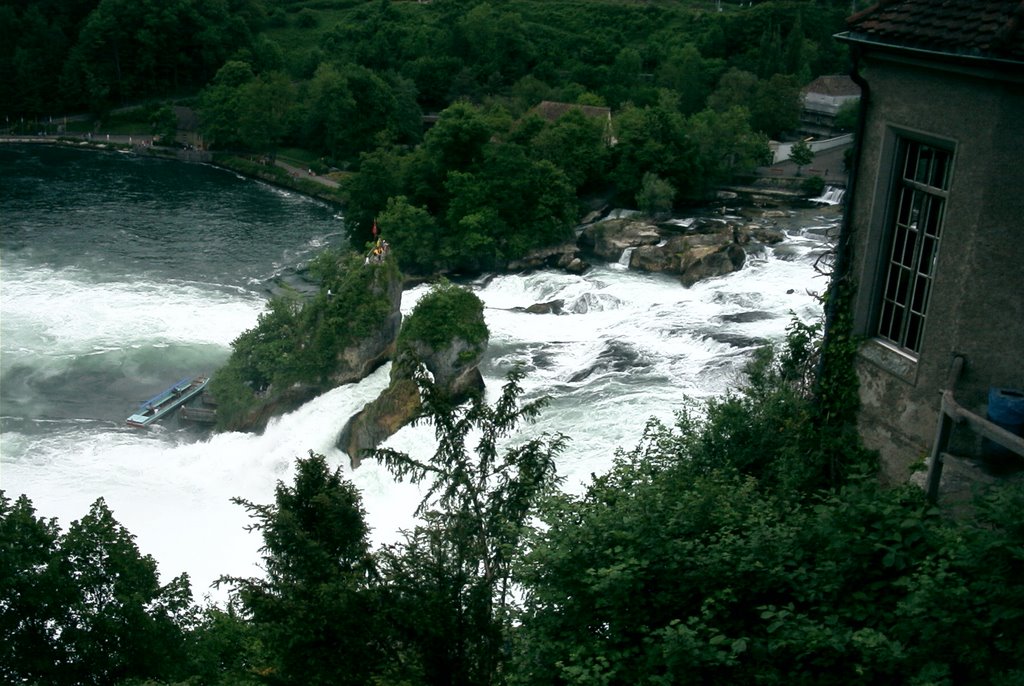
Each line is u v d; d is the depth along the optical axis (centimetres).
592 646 1372
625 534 1440
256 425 5312
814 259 7394
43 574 2227
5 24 14438
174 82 15225
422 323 5209
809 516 1501
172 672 2306
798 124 12494
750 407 1972
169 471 4944
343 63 14688
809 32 15038
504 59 14512
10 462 4941
